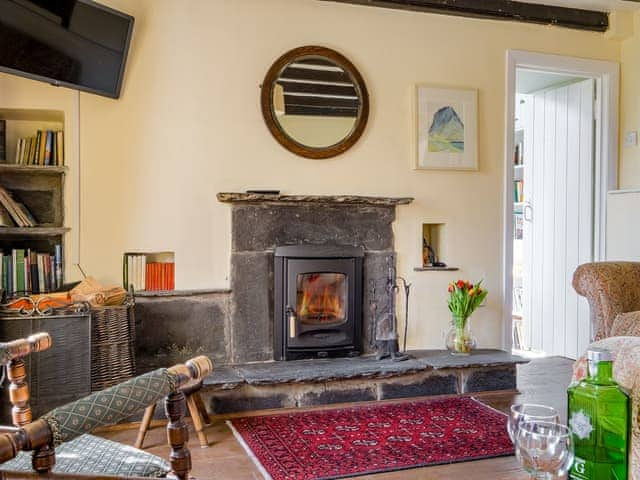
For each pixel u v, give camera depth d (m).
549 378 3.90
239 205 3.45
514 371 3.56
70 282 3.21
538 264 4.95
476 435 2.75
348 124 3.71
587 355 1.22
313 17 3.65
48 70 2.93
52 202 3.33
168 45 3.38
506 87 4.08
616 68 4.37
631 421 1.19
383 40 3.80
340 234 3.65
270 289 3.51
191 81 3.43
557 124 4.77
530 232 5.04
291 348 3.48
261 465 2.40
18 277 3.11
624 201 3.76
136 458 1.38
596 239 4.41
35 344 1.60
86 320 2.77
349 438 2.71
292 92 3.60
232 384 3.02
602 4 4.12
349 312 3.58
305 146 3.61
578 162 4.56
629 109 4.34
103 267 3.28
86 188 3.24
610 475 1.16
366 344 3.68
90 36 3.04
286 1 3.59
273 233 3.52
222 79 3.48
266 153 3.56
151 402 1.09
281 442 2.67
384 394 3.32
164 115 3.38
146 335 3.29
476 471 2.35
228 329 3.44
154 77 3.36
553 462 1.13
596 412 1.17
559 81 4.76
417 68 3.88
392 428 2.85
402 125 3.85
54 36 2.90
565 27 4.20
